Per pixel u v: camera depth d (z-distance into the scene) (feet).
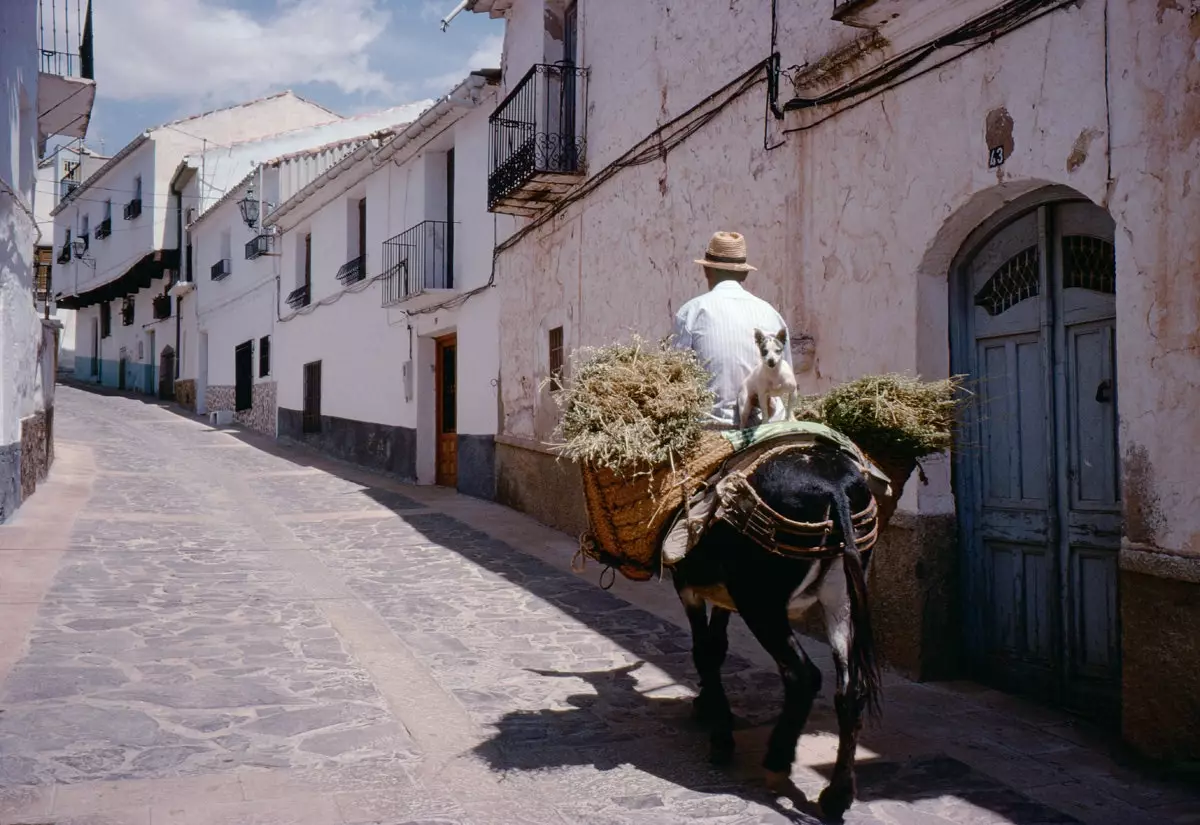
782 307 22.24
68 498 36.78
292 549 30.58
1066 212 16.30
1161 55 13.43
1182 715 13.24
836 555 11.85
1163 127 13.39
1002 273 17.74
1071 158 14.89
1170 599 13.35
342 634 20.68
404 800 12.64
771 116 22.67
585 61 33.99
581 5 34.12
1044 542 16.88
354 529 34.83
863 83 19.51
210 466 52.75
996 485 17.88
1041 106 15.43
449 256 48.11
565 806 12.59
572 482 34.22
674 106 27.55
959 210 17.22
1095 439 15.90
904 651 18.53
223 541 31.27
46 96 37.50
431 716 15.85
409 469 51.11
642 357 13.53
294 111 99.30
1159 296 13.46
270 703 16.16
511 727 15.48
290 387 69.92
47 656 18.03
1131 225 13.89
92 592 23.16
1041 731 15.51
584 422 13.28
